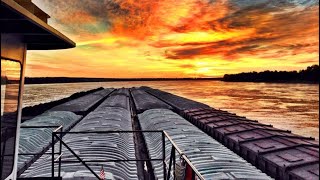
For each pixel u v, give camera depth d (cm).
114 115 2989
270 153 1884
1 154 458
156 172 1442
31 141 1933
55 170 1214
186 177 665
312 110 8375
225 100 12150
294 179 1507
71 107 4147
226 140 2473
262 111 8319
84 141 1717
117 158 1445
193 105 4606
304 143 1983
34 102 10000
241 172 1328
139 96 6775
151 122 2869
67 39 586
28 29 469
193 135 2102
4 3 308
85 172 1096
